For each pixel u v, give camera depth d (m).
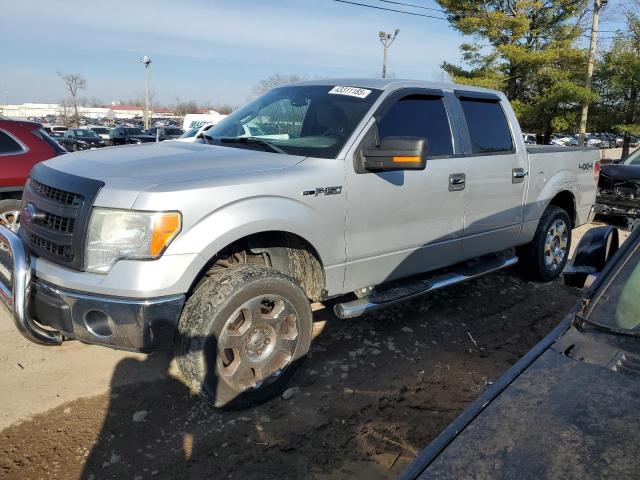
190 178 3.12
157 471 2.84
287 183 3.36
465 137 4.64
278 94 4.64
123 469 2.84
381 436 3.22
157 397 3.50
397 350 4.32
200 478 2.81
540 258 5.79
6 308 3.30
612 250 2.43
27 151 6.21
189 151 3.72
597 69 25.44
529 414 1.62
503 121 5.16
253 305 3.21
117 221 2.92
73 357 3.96
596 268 2.36
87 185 3.06
